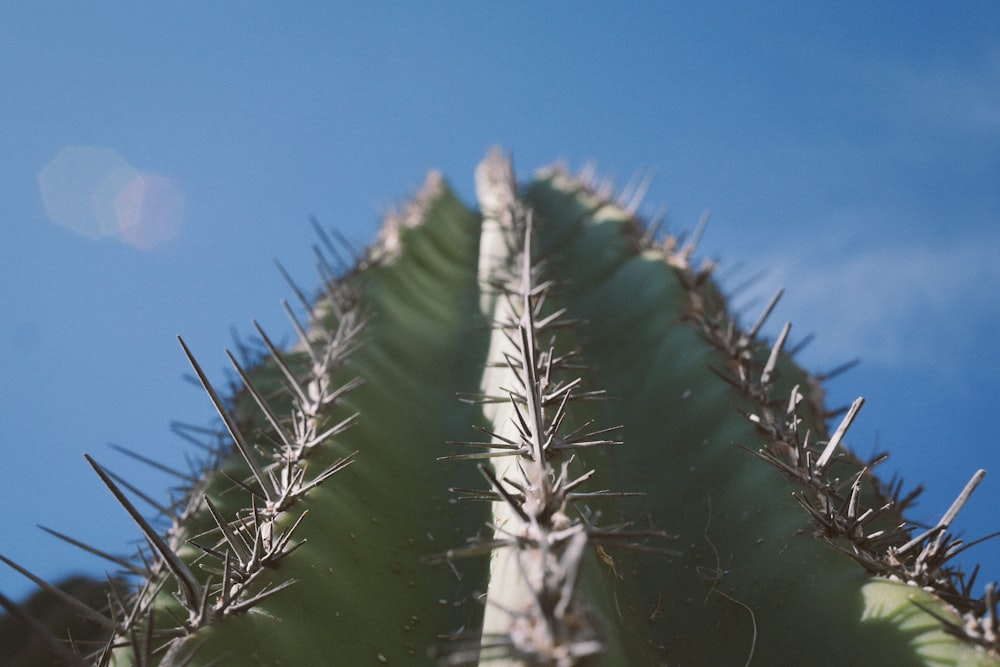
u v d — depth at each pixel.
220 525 0.25
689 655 0.28
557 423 0.26
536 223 0.65
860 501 0.35
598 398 0.31
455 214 0.82
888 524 0.33
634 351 0.45
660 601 0.30
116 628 0.26
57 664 0.34
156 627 0.28
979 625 0.22
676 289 0.47
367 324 0.47
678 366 0.40
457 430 0.41
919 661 0.23
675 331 0.43
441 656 0.27
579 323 0.39
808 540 0.28
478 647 0.17
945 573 0.25
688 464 0.35
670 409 0.38
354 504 0.32
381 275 0.54
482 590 0.31
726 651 0.27
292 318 0.40
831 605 0.26
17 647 0.35
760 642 0.27
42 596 0.38
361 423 0.37
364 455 0.35
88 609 0.24
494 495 0.25
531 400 0.25
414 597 0.30
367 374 0.41
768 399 0.36
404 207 0.73
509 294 0.42
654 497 0.35
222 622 0.24
